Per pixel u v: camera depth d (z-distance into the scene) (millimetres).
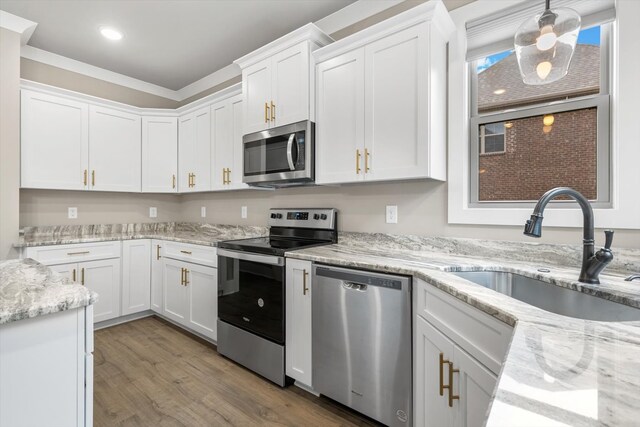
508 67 1753
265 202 2918
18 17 2326
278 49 2266
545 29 1108
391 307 1491
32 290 994
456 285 1147
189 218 3785
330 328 1721
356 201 2281
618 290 1084
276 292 1974
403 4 2100
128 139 3250
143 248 3115
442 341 1226
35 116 2662
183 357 2354
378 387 1545
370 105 1857
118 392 1897
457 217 1833
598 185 1491
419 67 1686
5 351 831
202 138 3135
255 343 2090
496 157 1789
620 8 1391
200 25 2510
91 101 2998
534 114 1660
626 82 1381
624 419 389
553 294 1260
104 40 2725
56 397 912
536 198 1668
